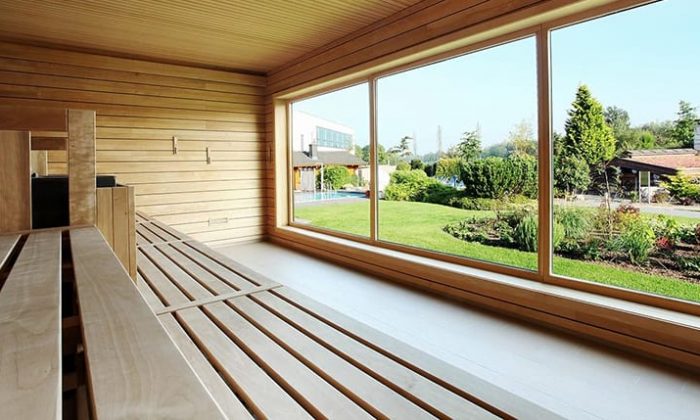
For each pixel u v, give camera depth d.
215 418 0.50
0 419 0.48
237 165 5.85
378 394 0.92
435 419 0.83
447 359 2.32
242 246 5.78
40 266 1.21
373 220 4.48
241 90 5.84
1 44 4.30
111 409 0.51
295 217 6.05
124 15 3.75
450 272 3.35
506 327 2.73
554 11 2.60
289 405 0.89
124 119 4.99
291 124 5.99
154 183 5.21
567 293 2.64
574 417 1.78
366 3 3.51
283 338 1.22
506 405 0.87
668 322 2.15
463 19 3.13
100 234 1.73
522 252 3.12
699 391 1.95
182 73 5.36
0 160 1.78
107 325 0.77
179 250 2.69
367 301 3.35
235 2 3.49
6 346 0.68
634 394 1.94
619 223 2.54
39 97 4.51
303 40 4.54
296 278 4.08
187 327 1.32
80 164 1.94
